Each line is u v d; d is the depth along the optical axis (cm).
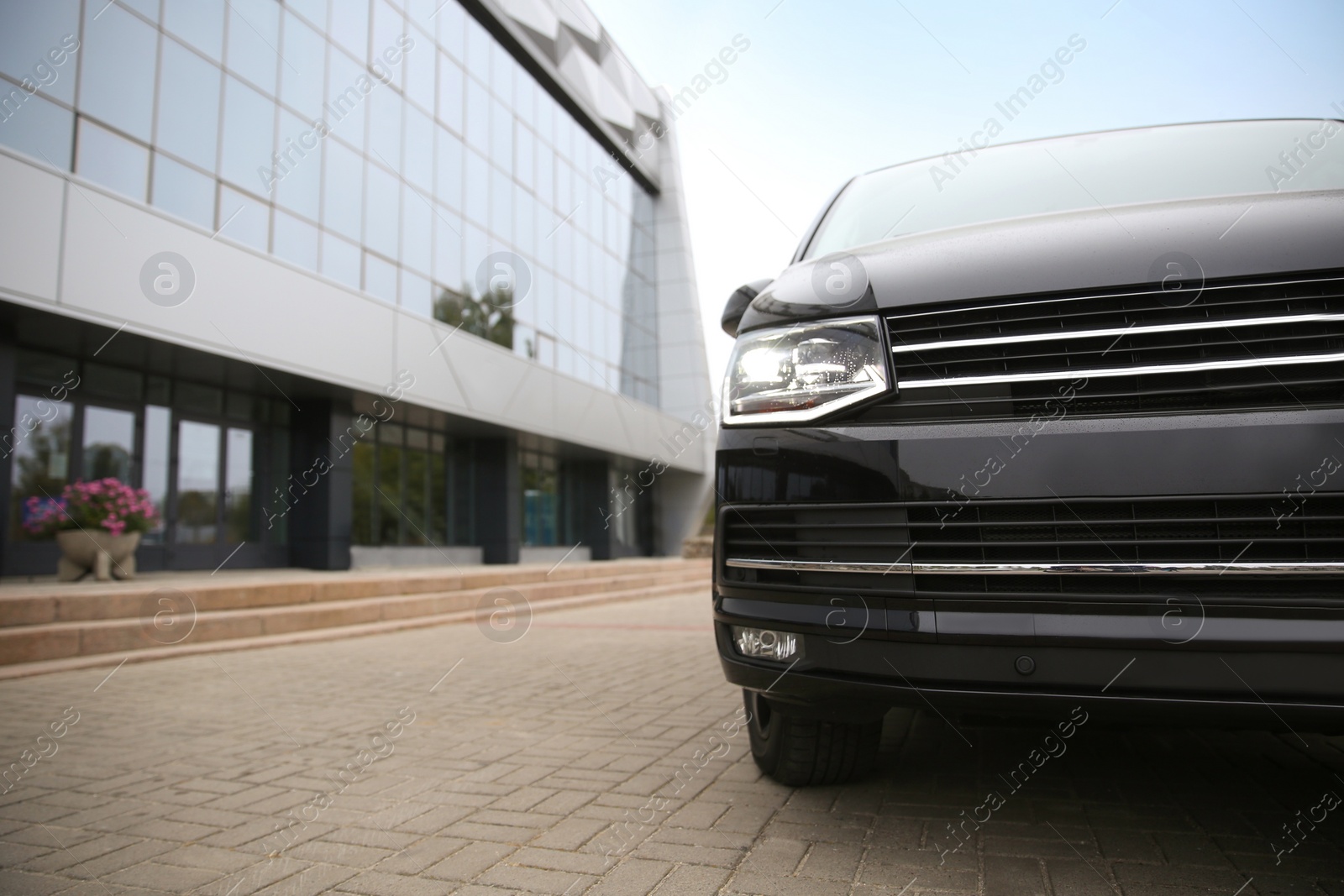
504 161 2038
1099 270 175
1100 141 288
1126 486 163
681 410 3117
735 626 212
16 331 978
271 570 1399
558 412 2098
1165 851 200
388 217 1562
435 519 1897
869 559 185
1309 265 162
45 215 924
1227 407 162
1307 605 153
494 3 1980
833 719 219
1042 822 222
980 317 182
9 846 229
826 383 194
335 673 566
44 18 973
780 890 185
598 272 2616
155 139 1110
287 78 1330
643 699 442
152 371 1220
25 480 1057
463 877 202
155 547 1231
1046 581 171
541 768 301
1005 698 173
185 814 255
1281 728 162
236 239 1209
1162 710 164
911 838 213
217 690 495
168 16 1133
